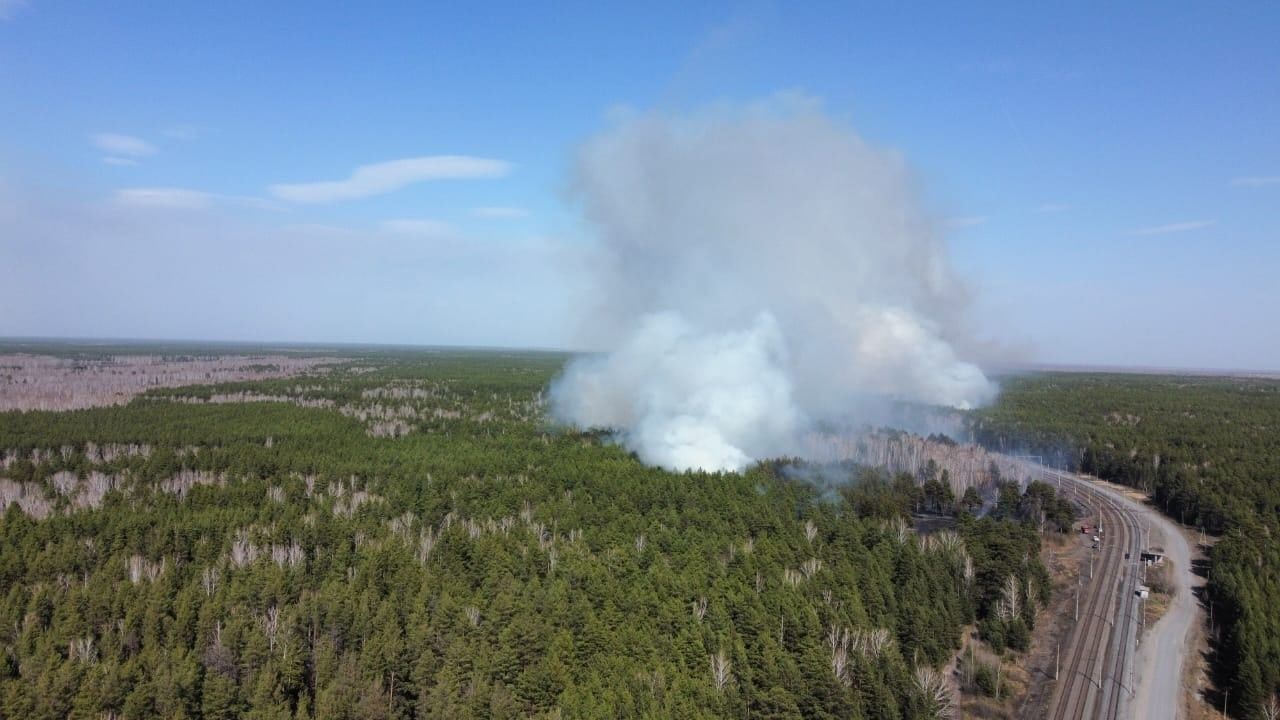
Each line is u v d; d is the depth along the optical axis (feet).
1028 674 299.17
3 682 244.22
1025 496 517.55
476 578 336.70
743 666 266.57
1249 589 341.41
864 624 296.30
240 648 265.95
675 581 320.91
